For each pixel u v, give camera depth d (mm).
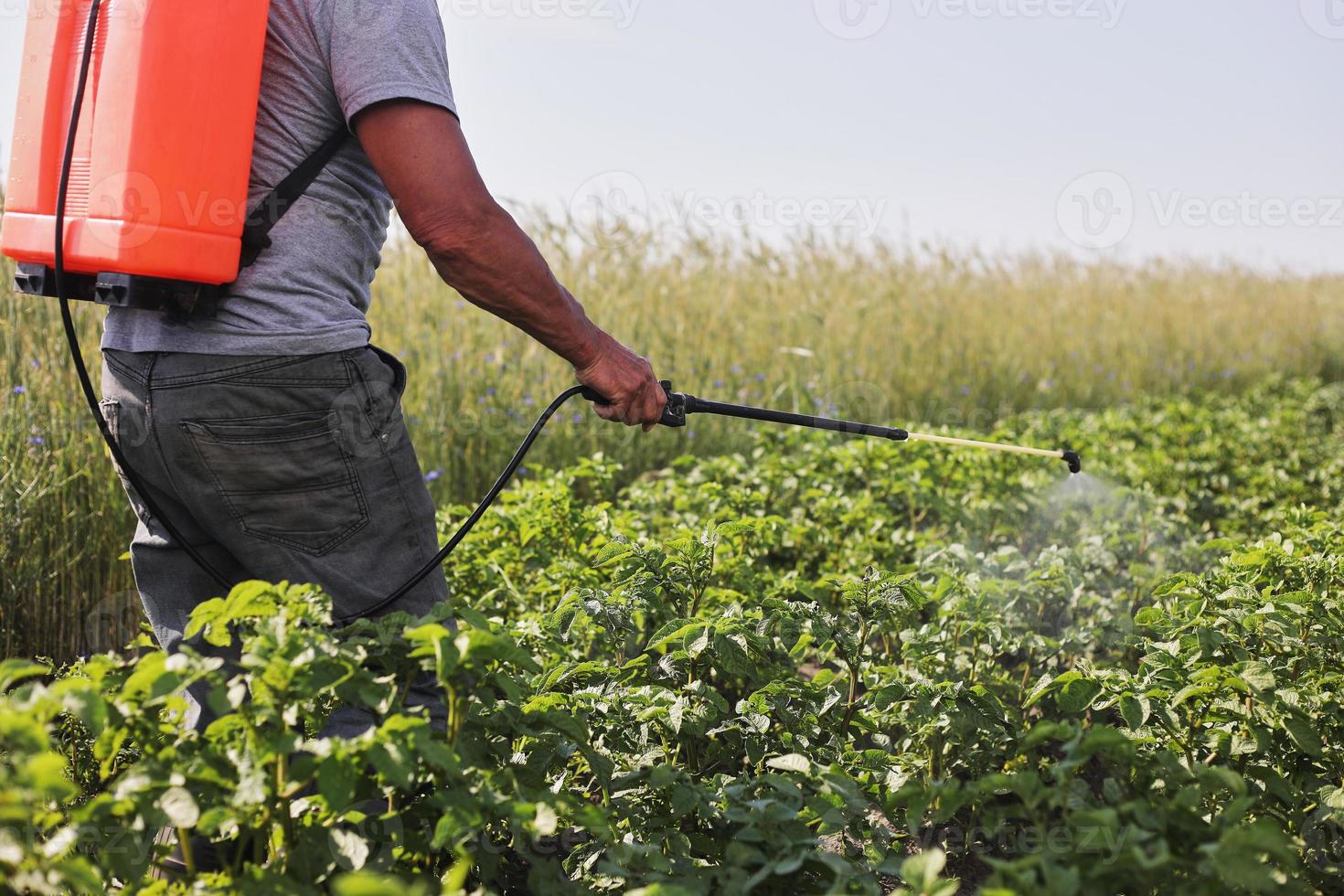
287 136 2070
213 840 1830
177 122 1921
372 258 2268
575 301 2301
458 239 2057
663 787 2035
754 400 7211
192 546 2301
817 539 4582
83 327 4164
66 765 2371
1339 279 13805
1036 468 5785
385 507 2250
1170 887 1725
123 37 1969
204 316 2045
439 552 2375
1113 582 4250
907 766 2688
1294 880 1700
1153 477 5941
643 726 2395
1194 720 2439
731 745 2535
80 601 3734
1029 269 10992
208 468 2109
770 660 3025
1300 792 2309
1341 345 12945
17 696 1625
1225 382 11359
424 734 1646
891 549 4309
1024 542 5117
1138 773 1939
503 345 6090
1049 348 10250
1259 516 5422
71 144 1993
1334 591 3012
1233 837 1568
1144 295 12086
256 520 2162
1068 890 1514
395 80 2014
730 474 4996
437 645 1687
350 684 1751
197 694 2189
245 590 1842
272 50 2055
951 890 1522
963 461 5426
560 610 2734
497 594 3678
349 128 2078
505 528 3891
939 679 3107
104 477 3941
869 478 5297
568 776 2334
